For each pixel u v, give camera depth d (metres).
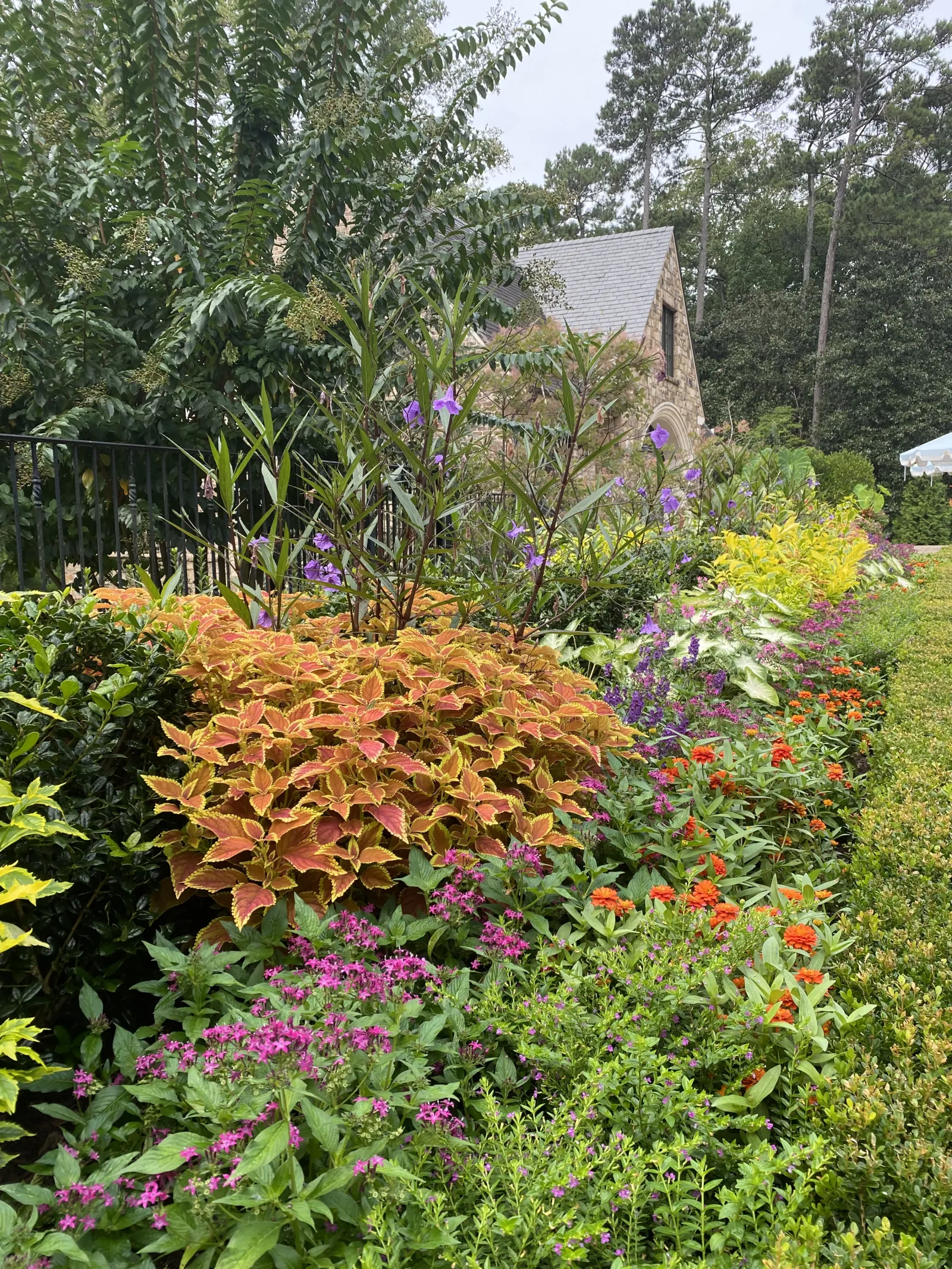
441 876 2.45
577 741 3.11
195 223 7.05
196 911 2.85
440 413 3.44
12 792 2.08
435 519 3.55
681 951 2.11
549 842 2.72
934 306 33.19
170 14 6.71
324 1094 1.63
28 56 6.83
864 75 39.97
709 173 42.34
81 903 2.42
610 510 6.25
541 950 2.19
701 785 3.37
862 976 2.06
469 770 2.81
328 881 2.51
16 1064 1.97
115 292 7.14
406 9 10.52
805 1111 1.78
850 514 12.06
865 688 5.24
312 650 3.14
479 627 4.63
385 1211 1.47
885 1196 1.50
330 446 7.58
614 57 46.31
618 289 19.75
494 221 7.95
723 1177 1.71
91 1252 1.46
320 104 6.93
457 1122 1.70
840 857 3.34
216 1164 1.44
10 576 6.75
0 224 6.55
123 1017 2.49
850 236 37.09
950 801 3.00
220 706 2.99
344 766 2.73
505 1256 1.46
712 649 5.16
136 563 5.93
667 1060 1.86
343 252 8.12
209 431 7.08
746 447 11.78
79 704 2.45
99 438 6.98
